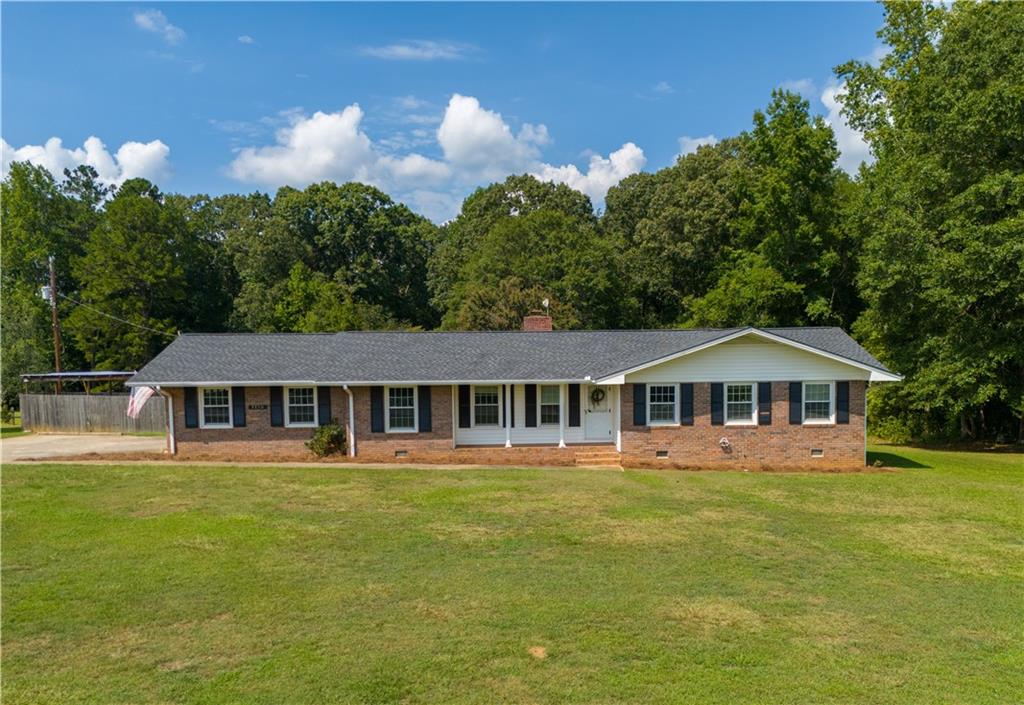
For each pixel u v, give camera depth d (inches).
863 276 1293.1
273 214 2800.2
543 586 434.3
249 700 291.7
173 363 1008.9
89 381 1838.1
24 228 2239.2
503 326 1855.3
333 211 2583.7
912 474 884.0
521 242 2122.3
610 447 978.1
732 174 1910.7
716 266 2064.5
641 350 1027.3
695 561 491.2
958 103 1175.6
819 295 1641.2
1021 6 1185.4
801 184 1659.7
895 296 1238.3
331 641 350.6
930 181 1233.4
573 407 1017.5
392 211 2768.2
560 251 2059.5
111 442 1221.7
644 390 937.5
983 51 1198.9
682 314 2114.9
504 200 2694.4
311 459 954.1
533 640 352.8
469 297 1945.1
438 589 427.8
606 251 2087.8
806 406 941.2
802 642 354.3
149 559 485.7
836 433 938.7
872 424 1401.3
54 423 1428.4
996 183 1095.0
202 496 702.5
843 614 394.0
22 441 1247.5
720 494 731.4
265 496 703.7
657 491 742.5
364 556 497.0
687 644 350.0
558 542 537.0
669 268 2198.6
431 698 294.5
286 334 1114.7
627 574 459.8
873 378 933.8
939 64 1280.8
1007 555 516.1
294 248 2507.4
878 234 1275.8
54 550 507.5
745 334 918.4
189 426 987.9
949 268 1109.1
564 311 1887.3
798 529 585.3
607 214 2751.0
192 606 397.7
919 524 607.2
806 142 1630.2
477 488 749.3
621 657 334.6
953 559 505.4
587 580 446.6
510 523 595.2
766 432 936.9
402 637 355.6
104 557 490.3
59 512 627.5
